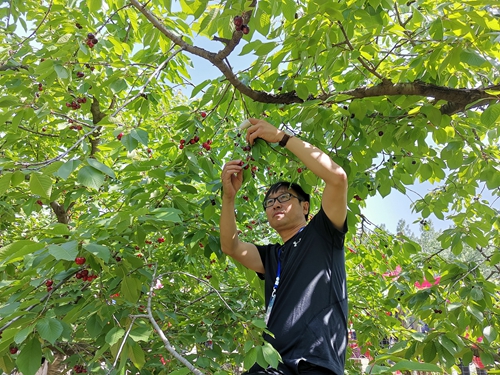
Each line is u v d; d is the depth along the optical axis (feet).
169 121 14.89
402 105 8.60
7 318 5.12
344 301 6.42
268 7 6.64
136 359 5.83
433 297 10.78
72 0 11.60
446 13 6.62
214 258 13.29
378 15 7.33
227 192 8.22
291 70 9.38
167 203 8.80
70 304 7.23
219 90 9.19
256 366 5.86
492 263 10.66
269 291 7.25
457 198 14.61
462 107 8.57
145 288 8.05
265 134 7.49
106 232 6.73
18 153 14.71
